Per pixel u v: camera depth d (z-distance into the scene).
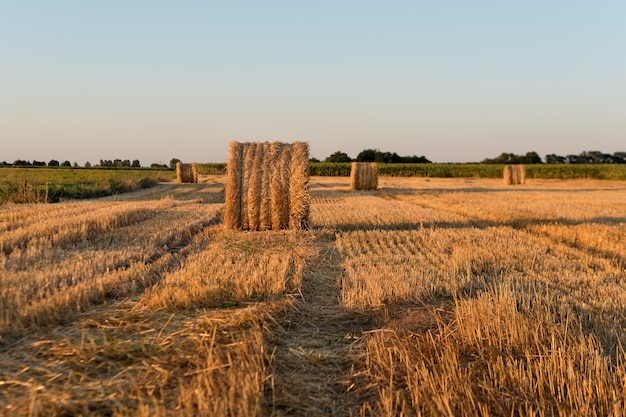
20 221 12.27
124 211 14.29
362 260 9.10
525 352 4.61
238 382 3.93
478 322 5.14
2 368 4.26
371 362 4.62
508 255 9.52
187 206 18.88
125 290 6.59
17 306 5.48
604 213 17.61
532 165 61.59
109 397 3.83
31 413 3.51
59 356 4.55
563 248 10.55
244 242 10.59
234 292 6.54
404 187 35.84
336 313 6.19
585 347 4.54
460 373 4.17
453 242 11.05
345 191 30.55
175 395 3.89
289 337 5.37
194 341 4.92
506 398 3.90
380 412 3.72
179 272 7.47
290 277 7.59
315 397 4.06
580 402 3.73
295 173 12.54
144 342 4.90
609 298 6.36
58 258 8.29
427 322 5.64
